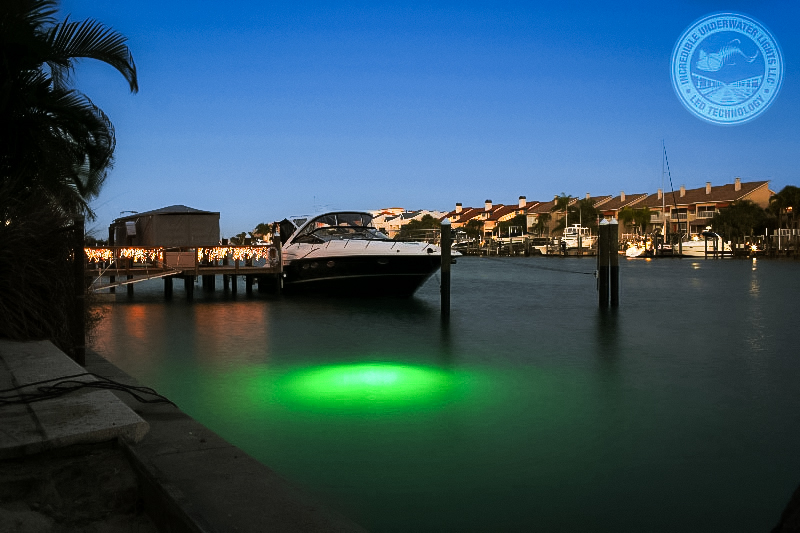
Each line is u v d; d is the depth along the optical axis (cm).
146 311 1833
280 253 2322
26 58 1005
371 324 1526
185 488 380
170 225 2650
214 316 1703
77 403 440
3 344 684
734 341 1241
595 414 709
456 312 1781
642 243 8188
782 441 614
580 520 445
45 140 1026
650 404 755
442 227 1630
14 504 330
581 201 10112
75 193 1096
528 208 12362
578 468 542
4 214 788
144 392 600
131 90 1143
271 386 851
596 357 1071
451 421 680
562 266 5256
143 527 331
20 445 354
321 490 494
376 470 534
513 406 745
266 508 353
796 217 7281
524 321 1573
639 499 479
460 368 978
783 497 482
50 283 739
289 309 1875
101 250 2089
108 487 347
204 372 952
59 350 649
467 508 462
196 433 490
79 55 1077
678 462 558
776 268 4709
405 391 820
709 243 7138
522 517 448
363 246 2138
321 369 973
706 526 436
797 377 907
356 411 719
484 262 6319
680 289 2628
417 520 443
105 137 1135
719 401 769
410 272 2127
